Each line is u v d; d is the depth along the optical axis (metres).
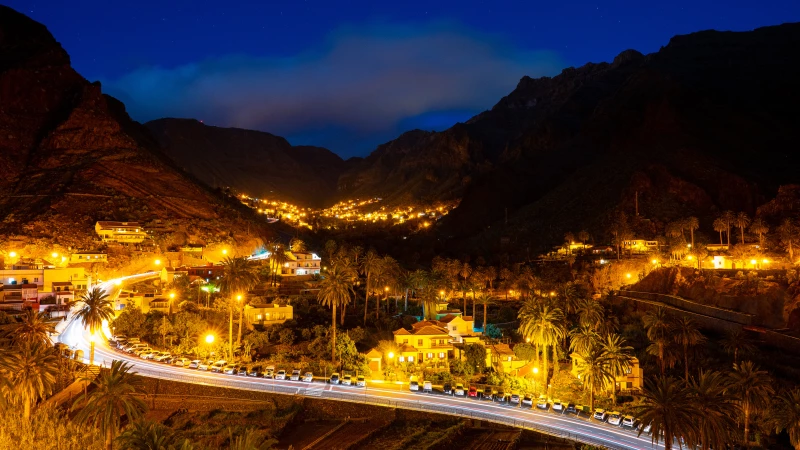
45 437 69.19
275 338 112.69
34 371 73.06
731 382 82.75
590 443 76.06
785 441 85.31
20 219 183.38
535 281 175.38
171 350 105.62
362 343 113.12
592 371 88.12
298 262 179.00
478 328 137.12
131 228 185.88
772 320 137.50
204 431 77.44
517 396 91.38
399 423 82.62
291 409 84.88
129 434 57.44
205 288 135.88
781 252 181.00
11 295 128.88
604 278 189.88
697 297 156.88
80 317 124.25
